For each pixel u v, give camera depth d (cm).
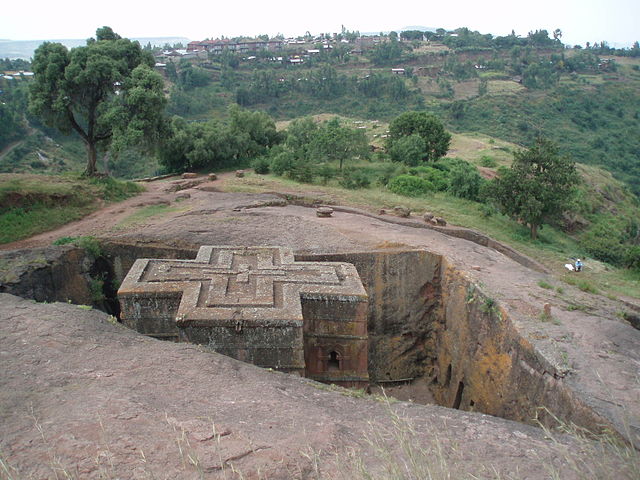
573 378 1144
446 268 1930
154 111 3042
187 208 2770
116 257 2072
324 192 3275
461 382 1716
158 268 1677
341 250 2020
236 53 14088
